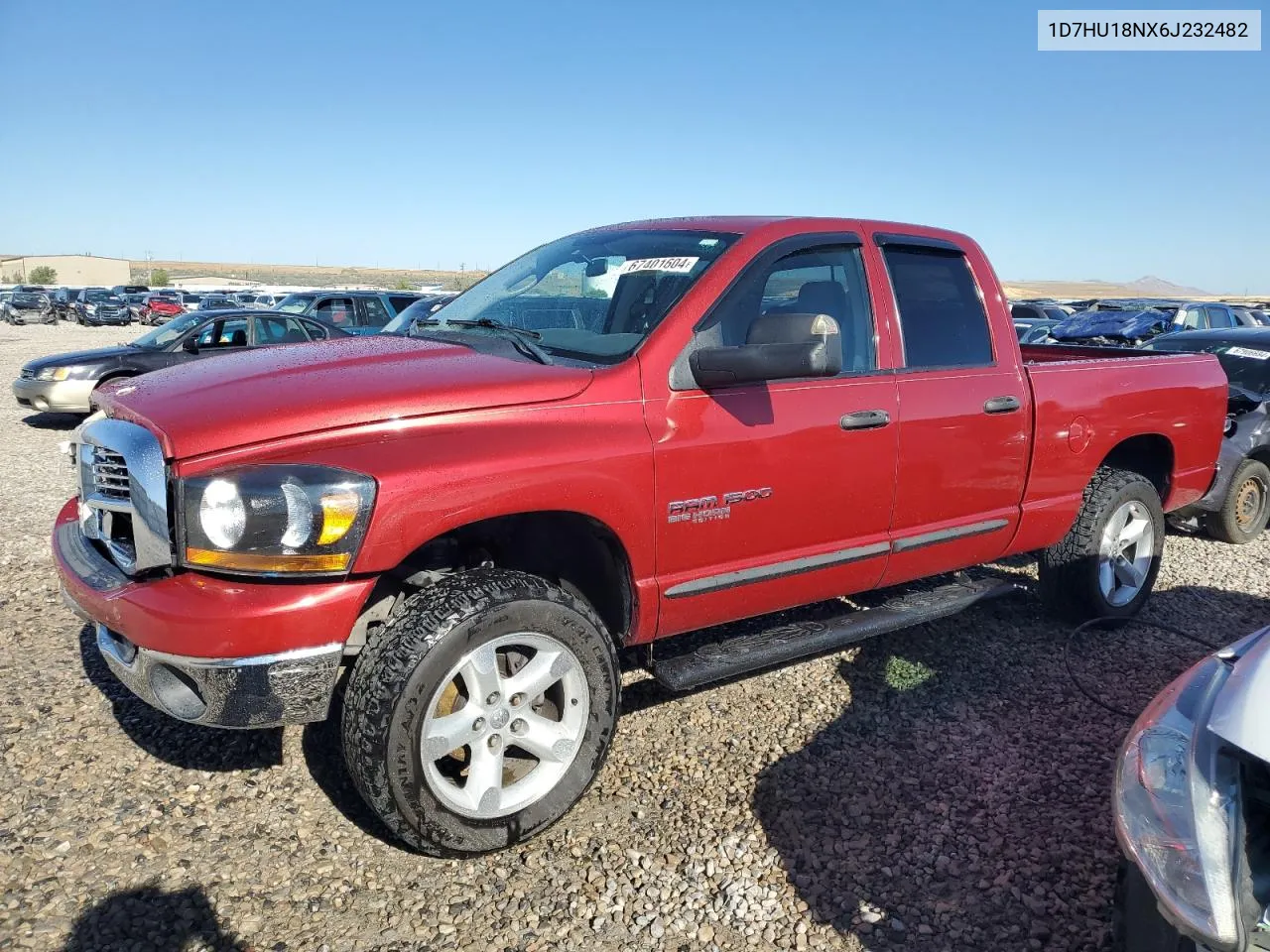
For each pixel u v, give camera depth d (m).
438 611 2.59
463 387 2.77
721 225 3.64
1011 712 3.86
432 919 2.55
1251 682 2.06
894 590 4.79
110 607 2.56
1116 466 5.14
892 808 3.14
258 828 2.92
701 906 2.63
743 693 3.97
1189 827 1.90
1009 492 4.16
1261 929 1.80
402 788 2.55
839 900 2.68
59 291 53.78
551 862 2.82
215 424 2.52
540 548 3.25
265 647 2.42
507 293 3.93
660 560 3.11
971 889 2.74
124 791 3.08
